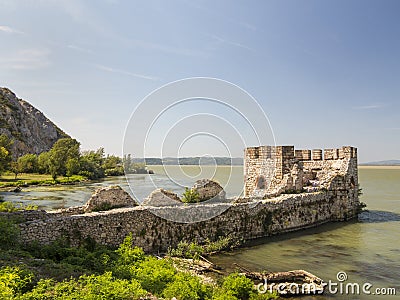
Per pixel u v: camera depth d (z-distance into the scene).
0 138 96.69
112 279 12.06
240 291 13.16
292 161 31.38
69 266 12.87
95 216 17.78
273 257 19.62
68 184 72.69
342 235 24.97
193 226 20.83
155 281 12.62
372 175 140.62
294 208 26.38
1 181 74.12
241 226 22.92
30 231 15.86
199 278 14.22
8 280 10.08
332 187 30.19
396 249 21.33
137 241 18.88
